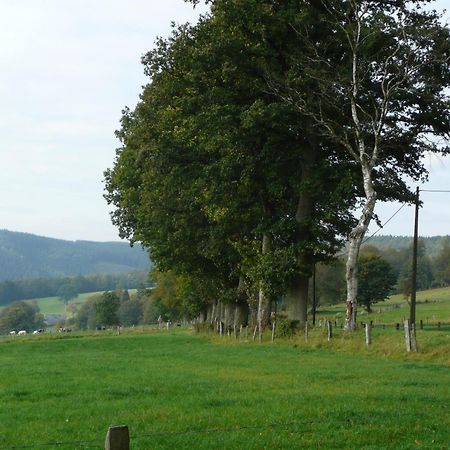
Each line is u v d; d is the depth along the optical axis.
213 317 83.56
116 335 87.38
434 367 27.50
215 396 19.02
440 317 93.06
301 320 46.22
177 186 50.34
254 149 44.50
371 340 36.09
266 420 15.13
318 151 45.84
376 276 126.25
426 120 43.69
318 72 41.41
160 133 49.28
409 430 14.16
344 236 47.38
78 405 17.92
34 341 67.94
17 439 13.80
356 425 14.61
